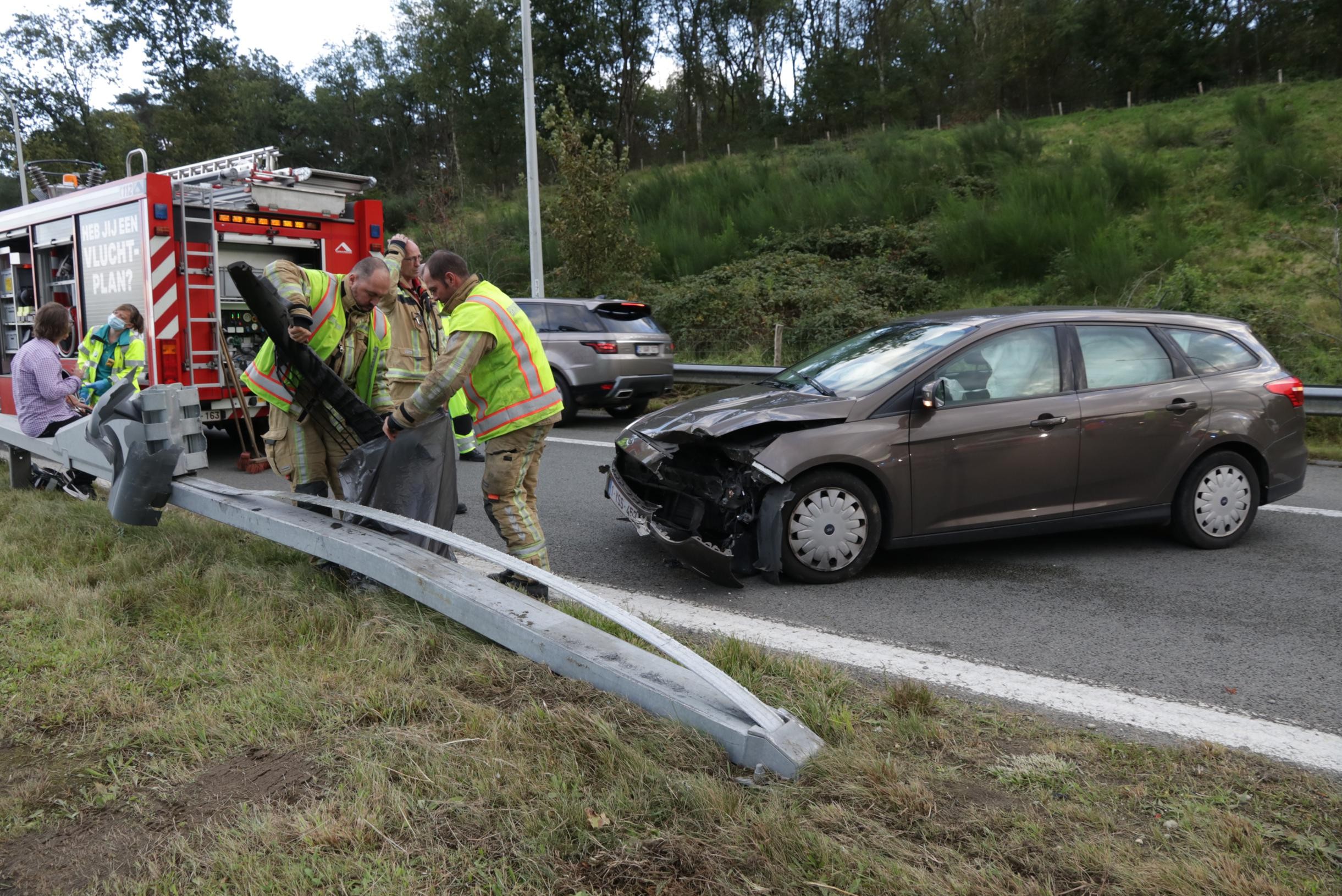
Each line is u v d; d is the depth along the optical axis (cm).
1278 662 391
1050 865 225
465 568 382
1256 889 214
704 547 474
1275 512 671
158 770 269
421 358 481
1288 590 493
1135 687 362
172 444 469
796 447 488
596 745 271
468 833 234
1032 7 5119
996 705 341
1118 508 546
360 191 951
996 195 2495
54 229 938
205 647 356
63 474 626
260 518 433
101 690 317
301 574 430
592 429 1140
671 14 5844
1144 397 545
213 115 5344
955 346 526
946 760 285
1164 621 446
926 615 454
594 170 1970
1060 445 527
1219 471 566
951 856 228
